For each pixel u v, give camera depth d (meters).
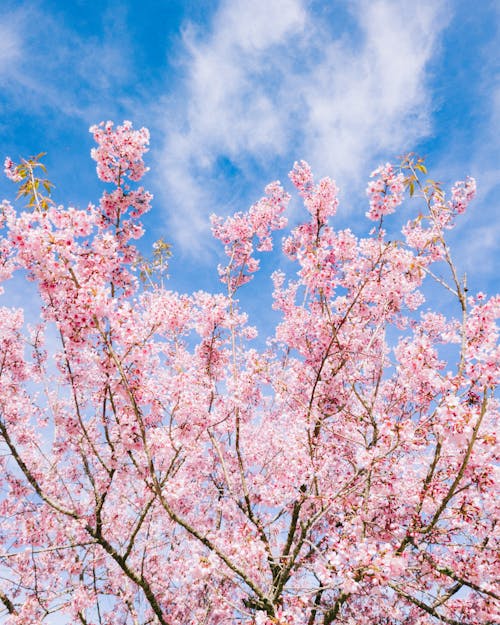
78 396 6.86
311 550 6.61
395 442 4.51
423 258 5.78
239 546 5.17
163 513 7.10
